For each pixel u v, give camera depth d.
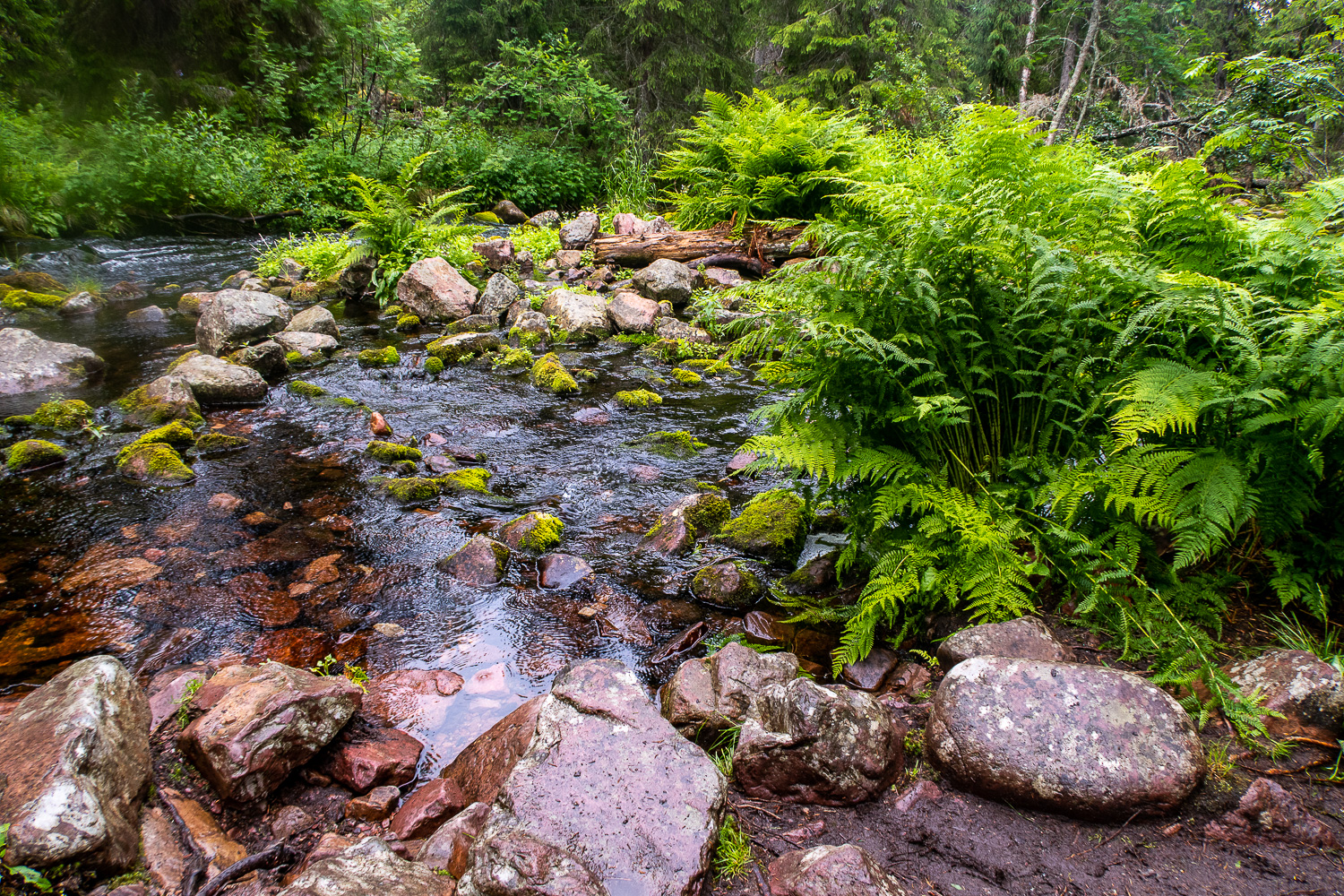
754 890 1.67
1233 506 2.15
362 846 1.69
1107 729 1.84
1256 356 2.24
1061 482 2.54
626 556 3.51
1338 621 2.33
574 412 5.43
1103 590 2.37
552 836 1.61
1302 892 1.56
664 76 18.39
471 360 6.71
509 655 2.81
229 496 4.05
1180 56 16.64
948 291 2.72
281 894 1.51
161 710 2.32
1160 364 2.41
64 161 11.12
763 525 3.54
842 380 2.83
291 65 15.30
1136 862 1.68
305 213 12.76
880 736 1.95
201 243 11.41
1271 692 1.99
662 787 1.75
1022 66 19.30
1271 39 12.37
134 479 4.22
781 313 2.88
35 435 4.80
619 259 9.48
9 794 1.62
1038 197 2.91
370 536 3.67
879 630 2.72
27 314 7.64
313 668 2.68
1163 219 2.91
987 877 1.67
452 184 15.69
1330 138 9.02
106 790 1.74
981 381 2.79
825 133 9.09
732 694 2.29
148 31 14.66
